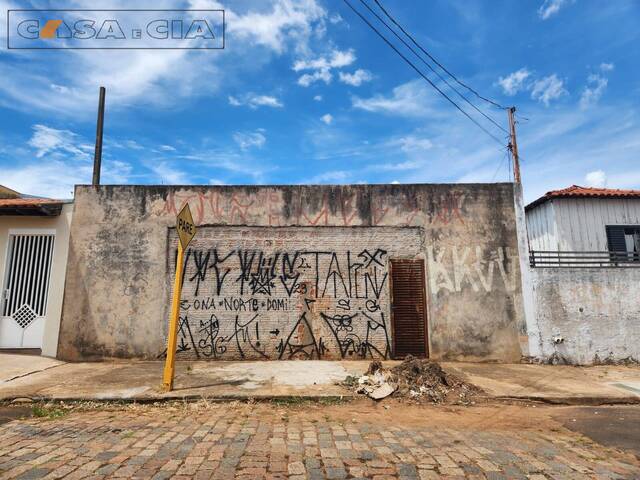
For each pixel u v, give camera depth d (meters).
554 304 9.23
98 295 9.09
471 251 9.41
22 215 9.32
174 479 3.41
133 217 9.38
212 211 9.45
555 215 12.31
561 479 3.58
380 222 9.48
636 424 5.37
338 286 9.26
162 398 6.05
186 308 9.12
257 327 9.09
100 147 14.15
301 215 9.47
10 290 9.19
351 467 3.72
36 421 5.11
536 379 7.57
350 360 8.98
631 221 12.34
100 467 3.63
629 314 9.23
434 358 9.05
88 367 8.18
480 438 4.68
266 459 3.87
